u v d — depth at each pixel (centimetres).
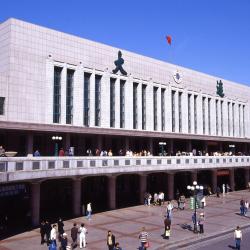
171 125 6394
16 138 4206
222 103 7762
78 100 4944
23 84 4359
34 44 4509
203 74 7244
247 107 8538
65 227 3388
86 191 4966
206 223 3703
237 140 7375
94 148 5100
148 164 4556
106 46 5391
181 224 3616
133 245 2783
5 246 2697
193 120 6906
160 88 6241
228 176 6856
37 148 4416
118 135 5131
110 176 4247
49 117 4578
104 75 5316
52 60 4675
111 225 3506
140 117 5834
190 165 5178
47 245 2728
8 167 2753
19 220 3666
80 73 4988
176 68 6619
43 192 4384
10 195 3247
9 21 4325
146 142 5875
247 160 6481
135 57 5847
